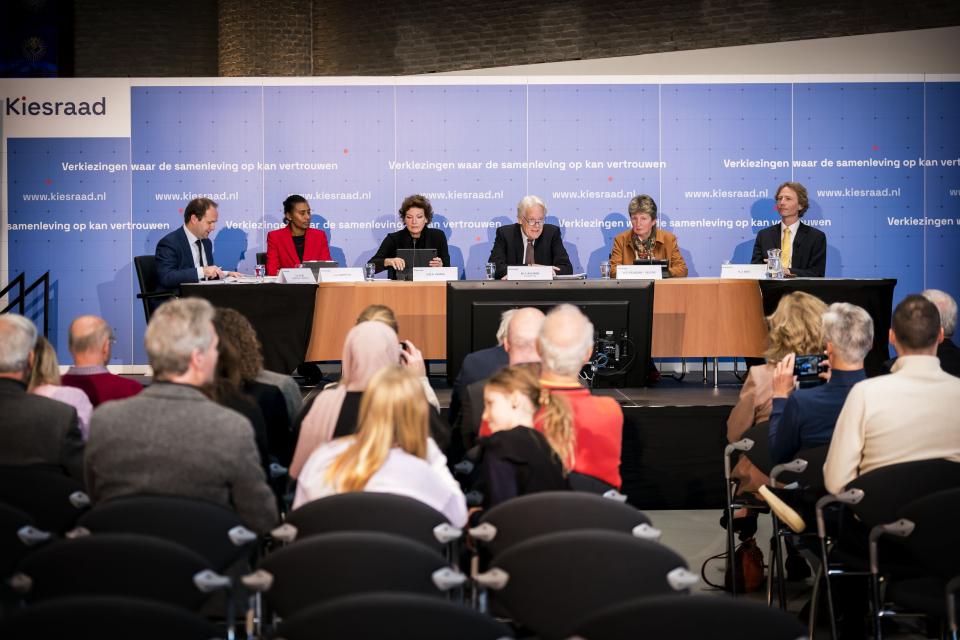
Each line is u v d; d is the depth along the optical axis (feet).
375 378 8.50
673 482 16.72
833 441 9.93
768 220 25.99
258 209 26.09
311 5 30.37
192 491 8.55
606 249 26.16
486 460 8.70
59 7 30.17
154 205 26.03
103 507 7.55
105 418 8.65
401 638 5.32
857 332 10.82
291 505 11.55
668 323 18.12
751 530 13.64
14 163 25.93
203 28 30.50
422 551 6.66
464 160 26.16
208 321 8.93
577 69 27.50
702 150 25.96
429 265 19.92
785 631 5.27
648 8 28.22
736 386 19.21
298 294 17.93
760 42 27.45
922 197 25.93
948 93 25.86
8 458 9.89
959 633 9.42
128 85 25.93
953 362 13.37
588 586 6.65
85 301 26.08
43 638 5.24
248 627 8.70
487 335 17.13
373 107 26.12
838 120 25.86
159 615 5.30
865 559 10.13
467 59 29.60
